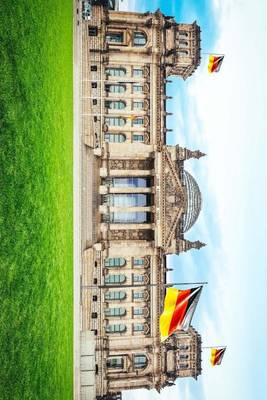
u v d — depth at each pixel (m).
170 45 82.69
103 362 76.31
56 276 43.47
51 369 38.12
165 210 78.62
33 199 34.81
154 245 77.88
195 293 48.72
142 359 79.50
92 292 75.88
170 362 80.12
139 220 80.62
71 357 51.91
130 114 80.56
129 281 78.56
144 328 79.00
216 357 64.69
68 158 55.72
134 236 79.38
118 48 80.19
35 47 38.50
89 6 78.00
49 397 36.91
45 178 39.94
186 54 84.75
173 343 80.25
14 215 29.03
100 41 79.00
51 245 41.53
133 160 80.12
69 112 57.72
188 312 48.97
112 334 77.88
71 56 61.84
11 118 29.12
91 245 75.38
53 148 44.38
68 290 52.28
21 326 28.97
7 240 27.27
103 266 76.88
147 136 81.19
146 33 81.38
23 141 32.19
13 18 31.12
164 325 48.69
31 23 37.34
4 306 25.77
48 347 37.50
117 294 78.38
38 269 35.50
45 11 44.09
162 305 78.88
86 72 78.00
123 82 80.88
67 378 46.78
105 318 77.12
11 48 30.20
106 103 80.88
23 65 33.38
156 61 81.56
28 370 30.19
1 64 27.81
